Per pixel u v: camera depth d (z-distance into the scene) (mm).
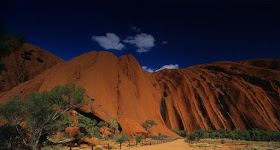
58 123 15938
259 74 103125
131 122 48906
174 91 100875
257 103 86062
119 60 92562
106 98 63812
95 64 74125
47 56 97625
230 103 89438
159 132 61438
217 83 102688
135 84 83812
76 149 17891
